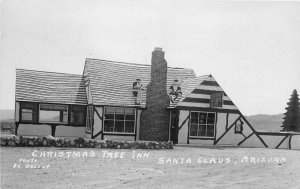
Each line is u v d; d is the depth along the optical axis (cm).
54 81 2547
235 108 2381
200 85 2331
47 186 945
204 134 2327
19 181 992
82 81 2642
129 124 2322
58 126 2392
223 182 1053
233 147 2227
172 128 2356
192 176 1134
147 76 2617
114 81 2448
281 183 1051
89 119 2369
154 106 2333
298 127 3919
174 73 2759
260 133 2420
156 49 2362
